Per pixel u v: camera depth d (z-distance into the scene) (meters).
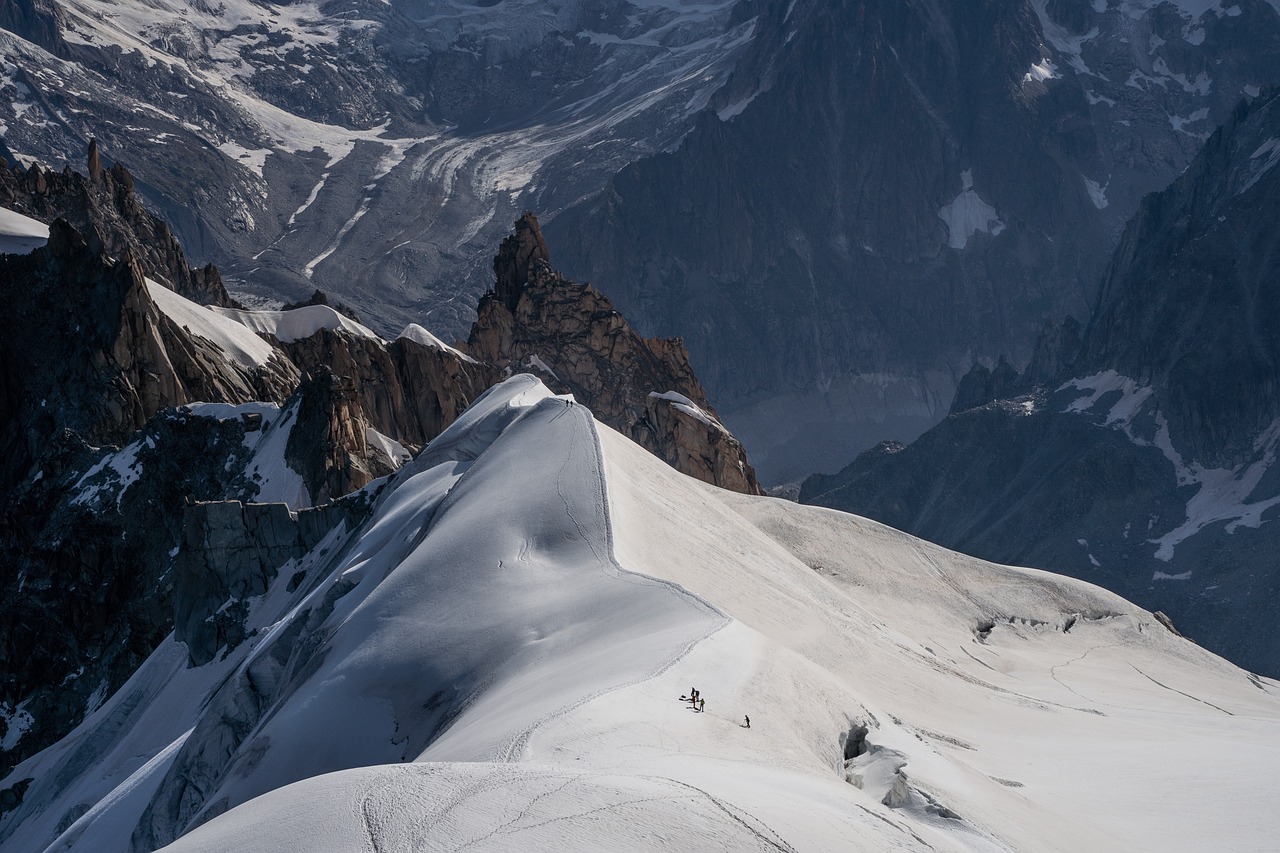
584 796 33.91
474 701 59.28
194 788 80.06
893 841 36.09
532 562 72.44
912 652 94.31
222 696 85.00
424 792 34.69
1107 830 52.53
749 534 110.00
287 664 82.44
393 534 95.25
